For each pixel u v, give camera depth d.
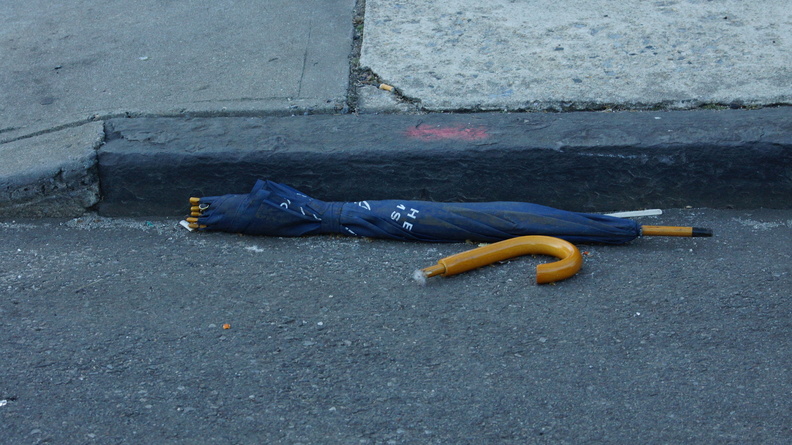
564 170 4.09
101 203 4.20
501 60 4.97
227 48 5.26
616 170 4.08
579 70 4.83
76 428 2.69
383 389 2.86
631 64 4.87
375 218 3.87
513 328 3.19
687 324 3.20
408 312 3.31
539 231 3.80
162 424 2.70
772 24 5.27
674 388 2.85
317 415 2.74
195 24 5.64
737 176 4.08
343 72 4.90
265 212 3.88
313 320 3.26
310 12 5.76
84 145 4.16
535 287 3.47
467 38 5.25
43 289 3.50
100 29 5.61
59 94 4.77
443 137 4.17
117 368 2.98
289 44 5.28
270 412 2.75
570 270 3.48
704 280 3.49
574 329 3.18
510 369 2.96
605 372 2.93
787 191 4.10
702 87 4.59
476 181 4.12
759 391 2.83
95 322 3.26
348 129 4.30
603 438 2.62
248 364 3.00
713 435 2.63
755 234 3.89
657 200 4.16
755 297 3.36
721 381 2.88
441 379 2.91
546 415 2.72
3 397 2.84
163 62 5.11
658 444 2.59
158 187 4.14
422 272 3.47
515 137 4.14
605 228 3.76
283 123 4.39
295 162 4.07
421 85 4.73
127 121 4.43
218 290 3.48
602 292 3.43
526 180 4.12
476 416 2.72
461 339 3.13
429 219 3.82
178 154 4.07
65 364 3.01
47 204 4.13
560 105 4.54
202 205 3.95
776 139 4.01
